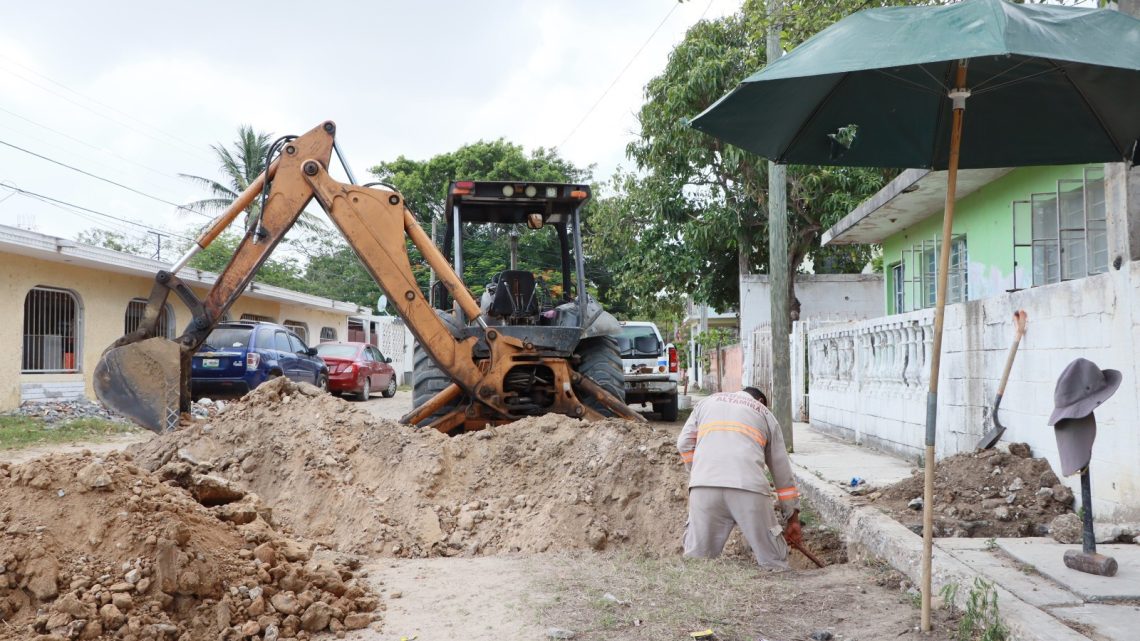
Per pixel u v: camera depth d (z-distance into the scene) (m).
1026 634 3.55
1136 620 3.70
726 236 21.42
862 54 3.74
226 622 3.84
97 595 3.70
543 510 6.01
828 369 12.64
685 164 21.22
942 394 8.34
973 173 11.07
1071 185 9.73
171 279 7.64
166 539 3.92
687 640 3.82
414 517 5.93
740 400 5.16
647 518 5.95
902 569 4.95
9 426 12.94
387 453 6.45
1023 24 3.60
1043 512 5.83
